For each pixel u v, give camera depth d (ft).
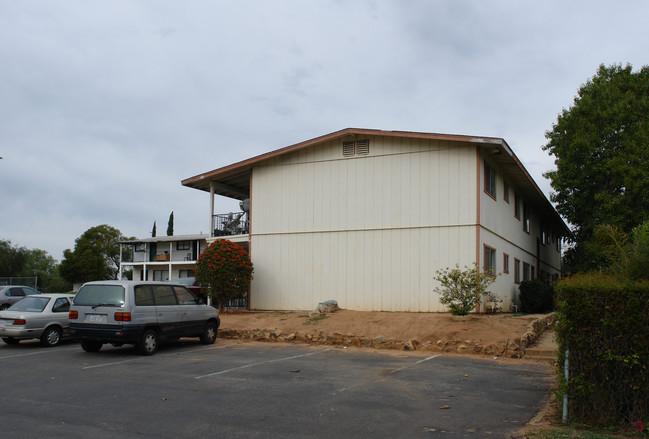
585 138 83.30
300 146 69.00
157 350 45.01
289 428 21.61
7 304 79.77
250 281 71.41
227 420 22.75
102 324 40.68
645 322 20.98
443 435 20.72
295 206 70.03
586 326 21.86
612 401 21.38
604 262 78.23
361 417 23.31
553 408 24.57
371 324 51.01
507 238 72.95
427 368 35.96
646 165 78.38
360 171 66.39
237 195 86.48
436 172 61.93
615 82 90.58
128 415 23.52
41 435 20.49
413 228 62.49
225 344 49.21
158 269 145.18
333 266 66.69
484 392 28.53
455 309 51.83
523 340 42.37
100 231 197.36
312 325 52.65
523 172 71.51
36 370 35.14
